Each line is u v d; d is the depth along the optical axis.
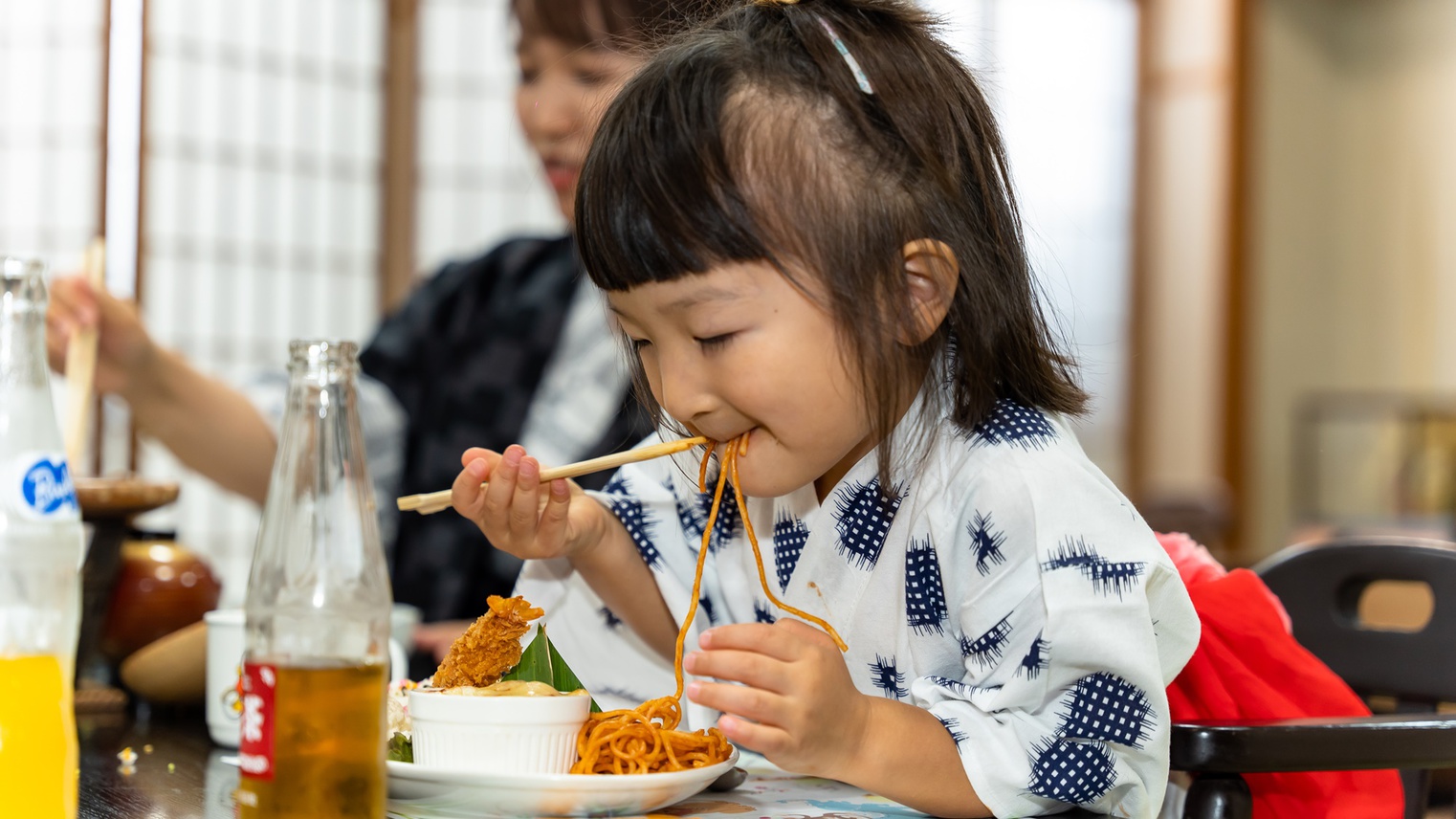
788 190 0.79
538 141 1.77
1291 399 6.51
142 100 4.05
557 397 1.95
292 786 0.64
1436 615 1.19
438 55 4.61
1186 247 6.17
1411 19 6.64
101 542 1.24
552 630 1.08
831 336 0.81
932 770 0.79
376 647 0.67
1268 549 6.34
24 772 0.65
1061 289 5.90
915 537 0.90
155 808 0.83
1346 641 1.23
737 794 0.89
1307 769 0.84
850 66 0.85
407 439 2.09
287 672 0.65
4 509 0.66
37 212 4.06
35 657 0.66
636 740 0.81
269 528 0.68
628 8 1.65
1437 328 6.57
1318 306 6.65
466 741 0.78
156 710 1.26
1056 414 0.94
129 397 1.79
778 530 0.99
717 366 0.81
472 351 2.08
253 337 4.38
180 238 4.22
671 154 0.79
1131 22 6.09
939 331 0.89
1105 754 0.81
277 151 4.40
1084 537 0.82
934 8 1.11
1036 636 0.82
